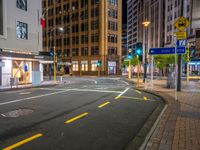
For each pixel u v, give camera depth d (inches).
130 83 1243.8
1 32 979.9
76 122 316.8
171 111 366.9
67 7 3154.5
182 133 242.8
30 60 1135.6
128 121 324.8
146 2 4793.3
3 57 931.3
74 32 3080.7
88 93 695.7
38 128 285.1
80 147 218.5
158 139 222.5
